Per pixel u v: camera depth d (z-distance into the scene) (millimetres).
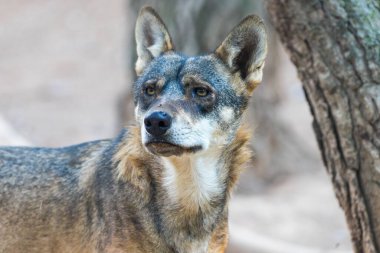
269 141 28281
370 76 13484
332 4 13500
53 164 13766
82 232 13203
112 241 12789
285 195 27172
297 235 23953
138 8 24719
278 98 28625
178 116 12492
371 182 13805
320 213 25641
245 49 13617
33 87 39250
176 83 13055
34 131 34531
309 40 13812
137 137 12961
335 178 14375
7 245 13633
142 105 13203
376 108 13492
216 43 24516
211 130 12992
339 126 13906
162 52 13906
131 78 25188
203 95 13016
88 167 13422
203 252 13336
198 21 24406
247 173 27953
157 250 12992
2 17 47156
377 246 14031
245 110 13602
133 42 24953
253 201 26750
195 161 12961
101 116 35781
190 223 13141
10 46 43906
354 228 14352
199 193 13102
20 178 13695
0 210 13641
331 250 22125
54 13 46906
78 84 39406
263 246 20438
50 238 13438
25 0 48969
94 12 46500
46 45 43750
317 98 14070
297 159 29266
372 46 13453
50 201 13453
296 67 14289
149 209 12906
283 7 13875
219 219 13391
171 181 12953
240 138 13414
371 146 13656
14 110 36719
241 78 13578
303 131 31641
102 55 42250
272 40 27422
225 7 24422
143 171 12938
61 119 35625
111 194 12891
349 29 13500
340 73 13680
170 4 24297
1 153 14008
